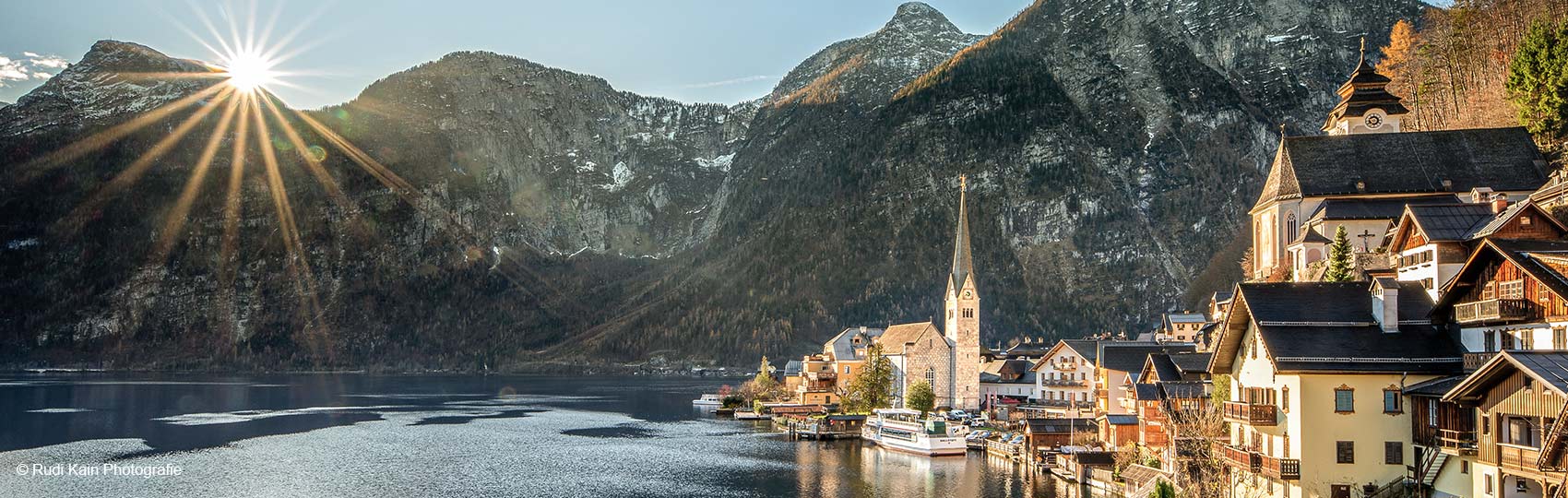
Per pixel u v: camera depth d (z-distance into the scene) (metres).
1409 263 85.31
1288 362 75.94
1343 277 111.38
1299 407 75.94
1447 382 72.00
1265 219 159.50
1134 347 166.75
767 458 161.25
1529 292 67.38
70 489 126.62
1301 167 153.88
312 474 141.38
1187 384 117.94
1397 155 149.88
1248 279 190.75
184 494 124.12
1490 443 64.25
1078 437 143.25
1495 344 71.62
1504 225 75.06
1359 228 143.25
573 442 186.00
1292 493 78.00
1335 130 180.12
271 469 145.12
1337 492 74.94
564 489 131.00
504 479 139.12
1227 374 92.31
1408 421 74.81
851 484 133.88
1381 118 174.25
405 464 152.75
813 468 149.62
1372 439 75.06
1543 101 148.62
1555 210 97.00
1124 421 131.88
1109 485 117.94
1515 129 145.62
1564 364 59.22
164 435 187.75
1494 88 177.00
